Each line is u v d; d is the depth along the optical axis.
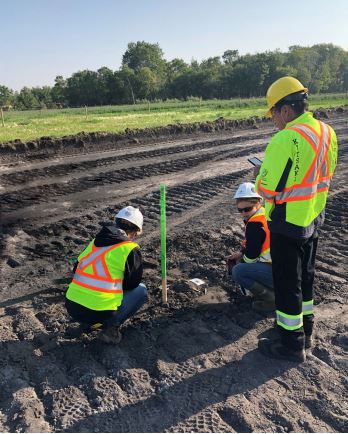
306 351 3.53
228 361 3.45
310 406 2.96
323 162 3.03
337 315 4.06
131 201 8.09
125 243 3.49
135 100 78.25
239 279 4.01
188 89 81.19
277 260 3.15
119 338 3.71
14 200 8.25
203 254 5.57
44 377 3.31
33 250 5.88
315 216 3.17
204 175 10.02
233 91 81.38
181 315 4.14
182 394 3.09
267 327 3.91
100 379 3.27
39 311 4.27
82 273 3.51
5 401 3.08
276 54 83.81
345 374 3.26
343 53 100.12
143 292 3.83
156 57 95.44
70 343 3.74
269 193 2.96
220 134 17.06
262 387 3.14
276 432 2.74
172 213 7.36
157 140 15.45
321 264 5.20
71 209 7.68
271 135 16.38
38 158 12.23
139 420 2.87
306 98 3.02
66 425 2.83
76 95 79.12
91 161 11.79
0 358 3.54
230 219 6.95
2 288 4.78
